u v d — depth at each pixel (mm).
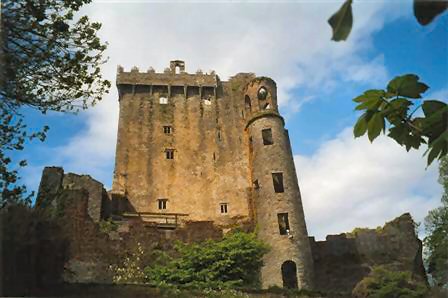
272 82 46031
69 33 15336
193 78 52344
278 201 38000
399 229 38250
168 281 28047
